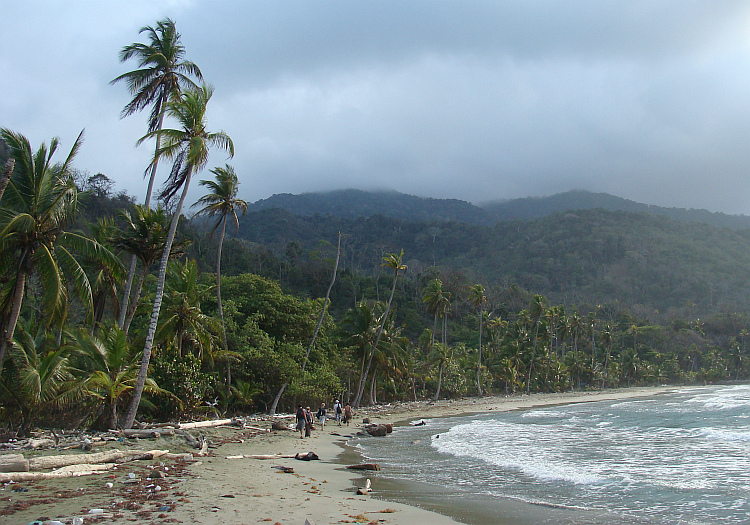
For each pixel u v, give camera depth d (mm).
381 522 10305
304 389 39844
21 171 18266
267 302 43000
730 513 11812
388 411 53312
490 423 38406
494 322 112812
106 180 91562
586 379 130000
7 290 18703
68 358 22500
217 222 37000
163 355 28109
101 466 14141
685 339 163000
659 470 17750
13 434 18562
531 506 12312
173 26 28609
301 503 11414
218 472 14789
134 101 27750
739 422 36219
